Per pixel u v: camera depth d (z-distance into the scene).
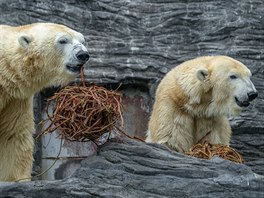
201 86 15.01
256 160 17.09
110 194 12.12
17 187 12.19
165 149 12.66
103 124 11.96
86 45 17.56
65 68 12.88
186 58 17.62
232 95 15.05
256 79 17.55
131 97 17.64
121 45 17.62
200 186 12.09
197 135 15.41
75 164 17.25
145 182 12.21
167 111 15.09
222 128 15.56
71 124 11.87
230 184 12.03
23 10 17.55
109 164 12.34
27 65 12.95
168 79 15.40
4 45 13.07
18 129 13.30
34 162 16.88
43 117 17.08
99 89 12.05
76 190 12.12
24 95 13.12
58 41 12.91
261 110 17.30
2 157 13.36
